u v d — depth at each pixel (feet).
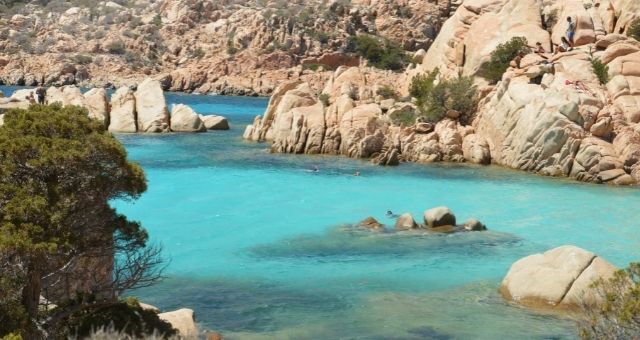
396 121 153.99
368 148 146.20
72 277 49.03
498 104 141.38
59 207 42.70
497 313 59.16
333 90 189.88
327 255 77.41
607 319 39.14
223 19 431.84
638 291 38.04
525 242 83.05
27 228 40.68
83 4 487.61
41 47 402.31
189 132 188.85
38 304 43.91
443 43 192.95
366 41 382.01
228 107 285.84
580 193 112.98
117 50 403.13
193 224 90.63
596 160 123.03
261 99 339.16
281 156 146.92
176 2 453.17
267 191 111.75
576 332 54.44
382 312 59.72
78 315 46.29
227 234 85.92
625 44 141.08
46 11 475.72
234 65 377.91
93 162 45.16
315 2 440.45
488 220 94.43
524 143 132.26
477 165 139.33
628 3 165.07
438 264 73.97
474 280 68.54
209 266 73.10
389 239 84.12
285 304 61.87
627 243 83.05
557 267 62.18
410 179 123.44
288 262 74.79
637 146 123.13
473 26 178.70
